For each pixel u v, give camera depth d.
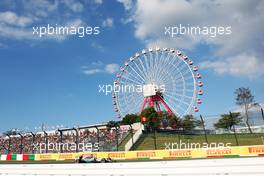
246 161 6.39
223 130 41.59
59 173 8.87
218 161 6.71
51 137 53.91
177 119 56.44
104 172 8.11
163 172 7.26
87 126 66.12
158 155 29.95
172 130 51.78
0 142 56.59
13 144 54.56
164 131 53.94
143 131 53.59
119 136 51.12
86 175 8.38
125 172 7.78
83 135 52.09
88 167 8.43
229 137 40.16
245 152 25.11
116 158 32.62
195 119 38.38
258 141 35.84
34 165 9.56
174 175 7.16
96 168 8.28
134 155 31.61
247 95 67.31
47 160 36.81
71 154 35.53
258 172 6.20
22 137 44.84
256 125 35.12
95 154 33.97
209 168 6.76
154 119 58.16
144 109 67.00
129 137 51.31
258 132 36.78
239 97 68.25
